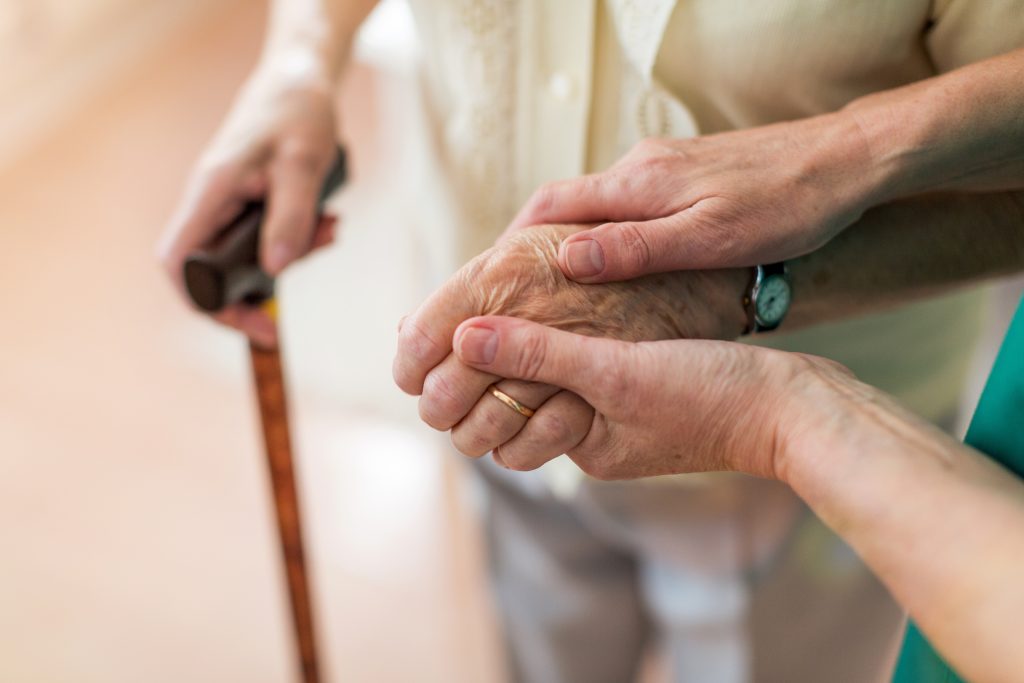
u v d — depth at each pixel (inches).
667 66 29.4
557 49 30.8
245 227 33.3
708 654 44.0
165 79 89.2
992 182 27.2
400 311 71.9
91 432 68.8
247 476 66.8
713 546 40.3
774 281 27.0
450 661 58.5
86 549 63.5
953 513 21.9
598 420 25.3
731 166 26.1
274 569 62.7
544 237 26.2
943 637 21.4
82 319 74.7
